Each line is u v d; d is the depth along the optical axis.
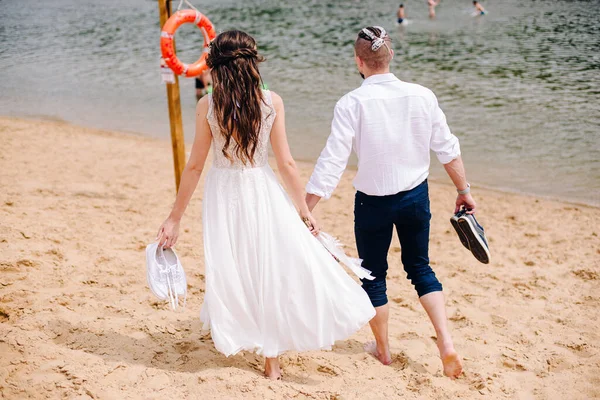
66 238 5.11
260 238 2.90
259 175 2.93
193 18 5.77
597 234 6.07
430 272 3.34
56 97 13.08
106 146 9.49
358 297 3.05
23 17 26.53
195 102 12.60
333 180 3.04
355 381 3.17
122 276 4.43
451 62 15.56
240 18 25.11
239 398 2.80
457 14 24.45
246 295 2.95
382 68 3.09
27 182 7.16
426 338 3.84
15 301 3.78
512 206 7.00
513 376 3.42
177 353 3.34
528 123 10.30
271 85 13.49
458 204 3.44
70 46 19.39
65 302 3.84
